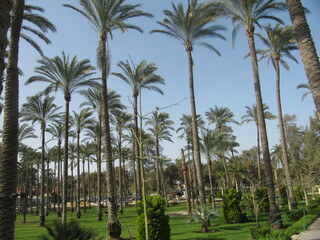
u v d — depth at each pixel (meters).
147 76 23.06
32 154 46.84
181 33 19.36
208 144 25.41
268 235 11.02
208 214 16.12
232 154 48.09
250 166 51.38
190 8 18.94
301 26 7.09
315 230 12.70
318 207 23.53
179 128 44.91
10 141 7.31
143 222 11.55
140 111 5.91
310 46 6.89
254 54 16.48
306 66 6.87
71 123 33.84
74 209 54.66
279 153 42.53
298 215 17.38
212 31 19.17
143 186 5.51
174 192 64.44
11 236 6.79
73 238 8.15
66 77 21.69
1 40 5.24
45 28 15.66
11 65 7.94
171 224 20.75
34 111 28.95
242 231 15.17
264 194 24.61
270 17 17.17
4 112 7.54
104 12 16.86
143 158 5.48
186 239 13.54
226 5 16.75
